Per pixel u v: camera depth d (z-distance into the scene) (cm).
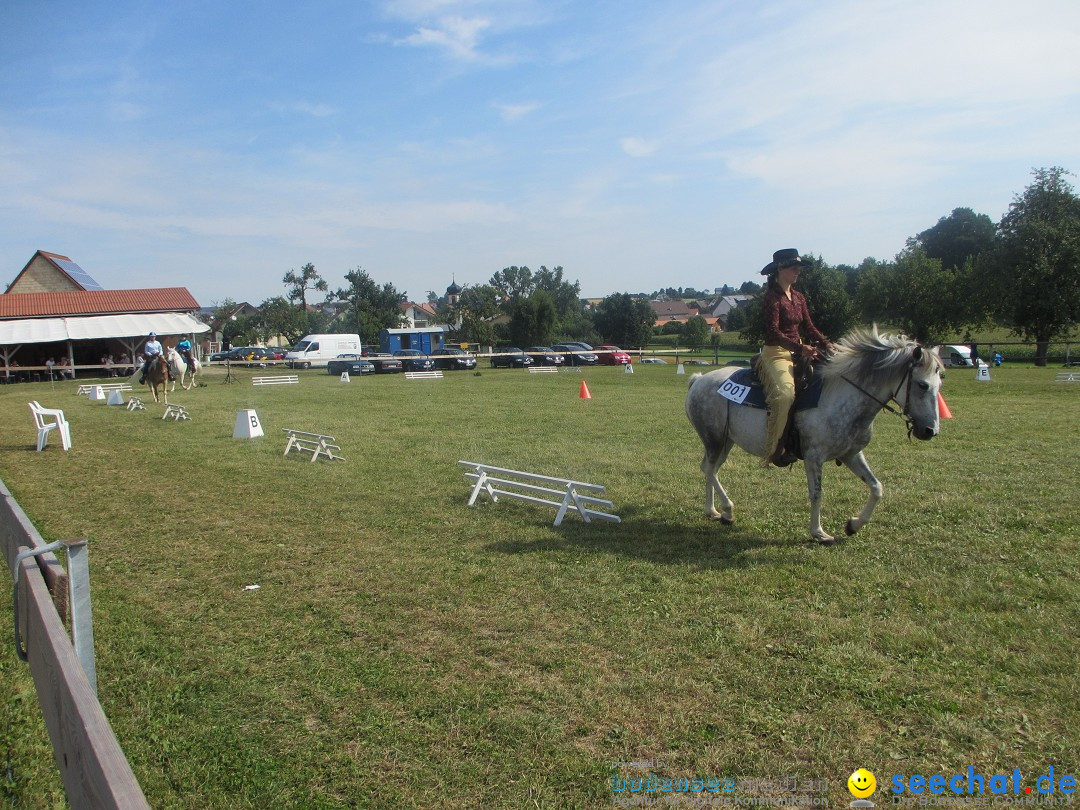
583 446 1269
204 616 551
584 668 441
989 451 1070
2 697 456
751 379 708
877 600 527
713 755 348
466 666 452
